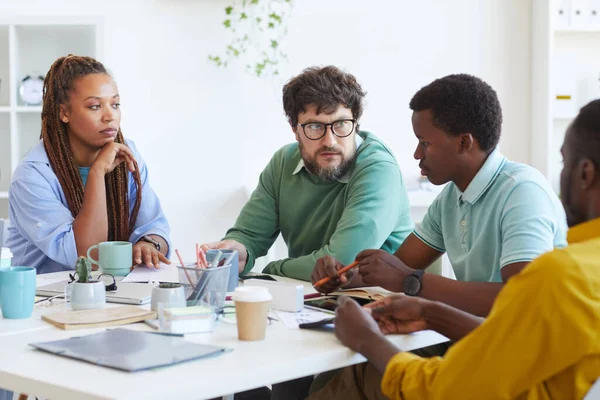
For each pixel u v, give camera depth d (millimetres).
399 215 2125
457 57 3781
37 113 3408
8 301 1394
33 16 3262
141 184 2316
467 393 988
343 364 1195
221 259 1562
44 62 3461
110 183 2277
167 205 3666
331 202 2125
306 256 1960
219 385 1029
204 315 1306
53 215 2113
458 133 1605
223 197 3684
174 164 3654
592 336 917
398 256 1929
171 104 3629
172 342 1190
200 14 3609
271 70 3662
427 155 1652
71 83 2197
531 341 941
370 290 1709
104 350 1134
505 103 3820
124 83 3592
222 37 3627
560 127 3818
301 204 2166
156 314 1392
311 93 1971
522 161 3838
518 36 3801
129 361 1072
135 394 952
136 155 2391
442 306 1300
